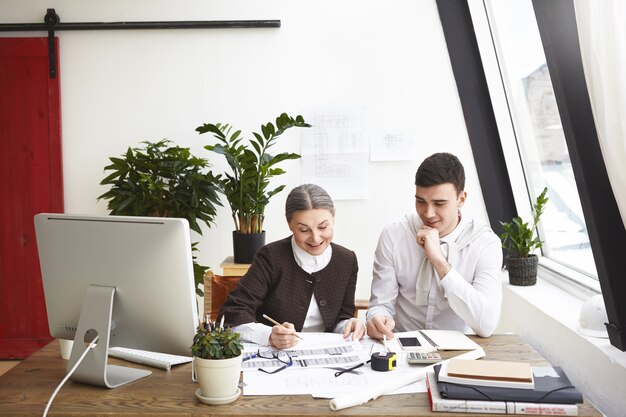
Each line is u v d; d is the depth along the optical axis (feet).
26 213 13.64
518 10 11.21
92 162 13.65
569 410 4.96
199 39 13.53
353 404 5.15
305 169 13.70
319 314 7.72
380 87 13.62
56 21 13.29
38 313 13.78
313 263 7.66
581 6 5.96
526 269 10.83
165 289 5.62
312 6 13.50
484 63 12.82
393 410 5.09
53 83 13.44
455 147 13.66
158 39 13.52
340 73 13.60
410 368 5.99
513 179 13.01
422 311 8.00
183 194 12.62
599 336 7.39
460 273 7.77
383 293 8.02
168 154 12.74
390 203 13.79
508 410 5.00
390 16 13.52
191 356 5.74
